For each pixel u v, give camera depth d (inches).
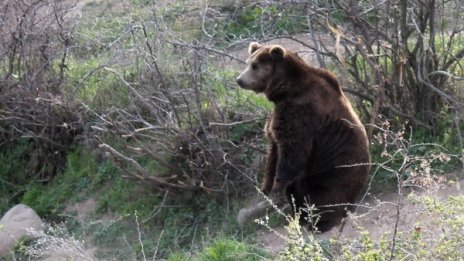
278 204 520.1
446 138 539.2
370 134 522.0
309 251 338.3
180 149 567.2
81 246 503.5
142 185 597.3
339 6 599.5
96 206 615.5
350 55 547.5
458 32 571.2
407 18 569.6
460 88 565.6
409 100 553.0
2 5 668.7
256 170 557.9
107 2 839.7
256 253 463.5
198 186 565.6
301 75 462.0
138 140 596.1
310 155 462.6
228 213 551.5
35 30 673.0
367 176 470.6
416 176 413.7
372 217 484.4
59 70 700.0
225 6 719.1
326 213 461.4
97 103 656.4
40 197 653.9
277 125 463.5
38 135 665.0
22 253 577.0
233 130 581.9
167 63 609.3
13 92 664.4
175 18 731.4
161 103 590.6
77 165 658.8
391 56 546.0
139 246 557.3
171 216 571.5
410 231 370.0
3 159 687.7
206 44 601.0
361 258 340.2
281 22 682.8
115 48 709.3
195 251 510.3
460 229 348.5
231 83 623.8
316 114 458.0
